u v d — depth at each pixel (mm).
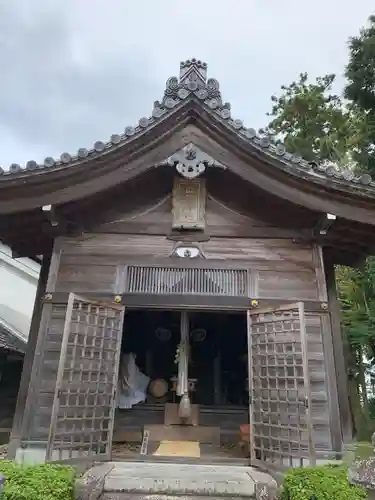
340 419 6457
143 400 9344
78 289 6758
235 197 7469
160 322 10797
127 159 6750
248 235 7230
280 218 7297
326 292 6891
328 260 7852
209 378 10570
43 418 5988
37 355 6281
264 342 6324
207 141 7047
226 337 10828
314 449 5383
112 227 7215
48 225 7000
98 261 6969
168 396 9664
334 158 17547
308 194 6766
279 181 6844
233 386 10531
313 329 6586
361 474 4531
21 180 6270
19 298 15141
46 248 7754
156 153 6910
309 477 4660
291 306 6070
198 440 8086
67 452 5773
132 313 10617
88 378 5969
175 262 6992
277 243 7195
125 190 7141
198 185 7391
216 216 7375
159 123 6762
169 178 7410
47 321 6516
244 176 6867
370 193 6535
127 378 9070
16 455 5730
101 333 6305
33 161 6293
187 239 7152
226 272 6957
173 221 7184
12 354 10727
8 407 10695
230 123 6863
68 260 6953
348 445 6160
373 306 13359
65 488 4426
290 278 6953
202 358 10734
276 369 6086
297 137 18500
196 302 6703
